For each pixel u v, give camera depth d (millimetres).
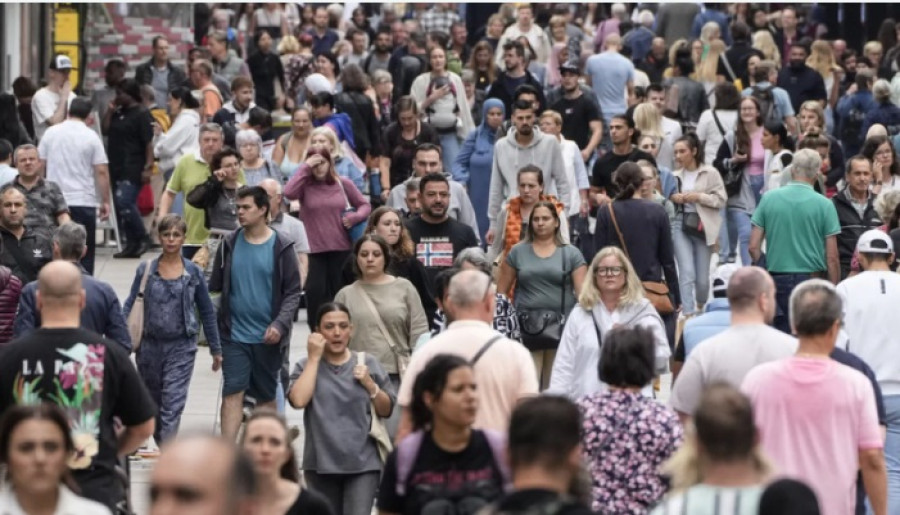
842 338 21859
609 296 23516
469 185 39500
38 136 45375
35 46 56156
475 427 17969
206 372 34062
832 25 72438
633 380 17188
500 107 39344
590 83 49750
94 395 17562
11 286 25906
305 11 66125
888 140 36031
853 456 17656
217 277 26984
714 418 13742
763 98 46938
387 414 22641
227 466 9883
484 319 18672
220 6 69688
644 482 16953
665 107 48844
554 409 13422
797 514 13508
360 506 22391
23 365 17484
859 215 31328
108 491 17656
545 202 27094
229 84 51750
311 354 22234
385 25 60531
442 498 15664
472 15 71688
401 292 25031
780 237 29297
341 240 32438
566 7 63281
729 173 40031
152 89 49219
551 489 13109
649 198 32250
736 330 18844
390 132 41625
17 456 14547
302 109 38688
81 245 24281
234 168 31188
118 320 23188
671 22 63906
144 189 47094
